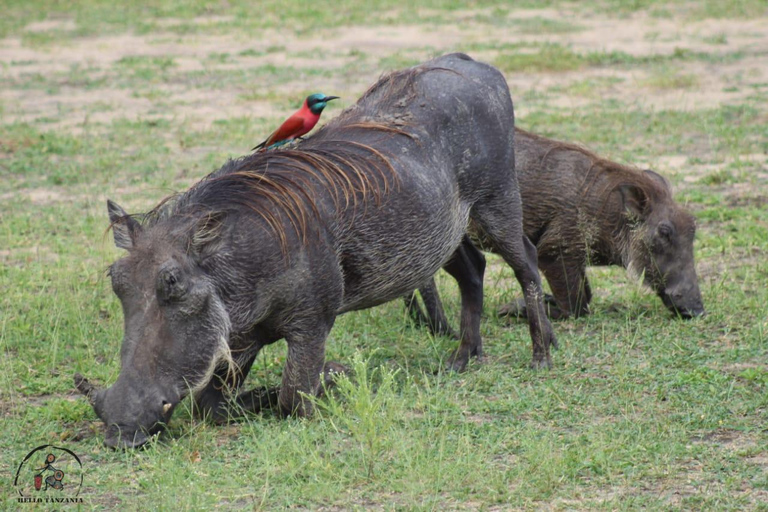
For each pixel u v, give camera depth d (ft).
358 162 65.36
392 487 54.54
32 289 92.53
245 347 63.62
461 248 75.36
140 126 158.51
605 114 156.66
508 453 59.00
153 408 57.41
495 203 74.64
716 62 196.03
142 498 53.62
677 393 67.67
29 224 112.27
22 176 132.46
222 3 283.38
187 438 61.21
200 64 209.05
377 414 62.59
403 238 66.23
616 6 262.06
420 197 66.74
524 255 76.18
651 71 190.29
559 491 54.13
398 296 69.26
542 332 74.74
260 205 60.70
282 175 62.69
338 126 69.82
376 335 81.61
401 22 249.55
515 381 71.05
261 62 208.85
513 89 179.22
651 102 166.71
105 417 57.77
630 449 58.39
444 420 61.77
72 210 117.39
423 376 73.15
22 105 175.63
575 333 82.84
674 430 61.41
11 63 211.61
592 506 52.29
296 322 62.80
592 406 66.08
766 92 170.60
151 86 189.78
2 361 75.05
